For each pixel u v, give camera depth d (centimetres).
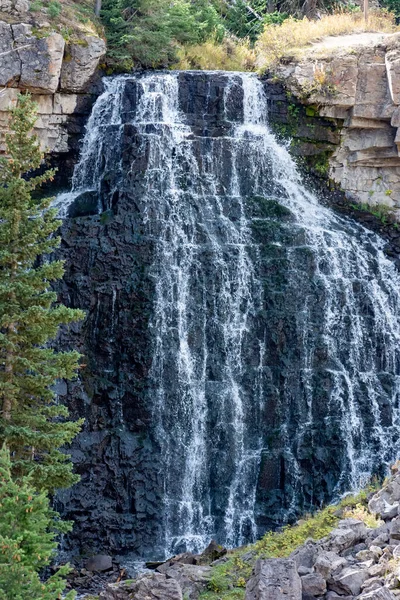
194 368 4588
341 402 4700
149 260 4659
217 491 4456
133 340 4503
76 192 5294
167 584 2695
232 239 4950
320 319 4822
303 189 5541
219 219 5003
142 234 4741
